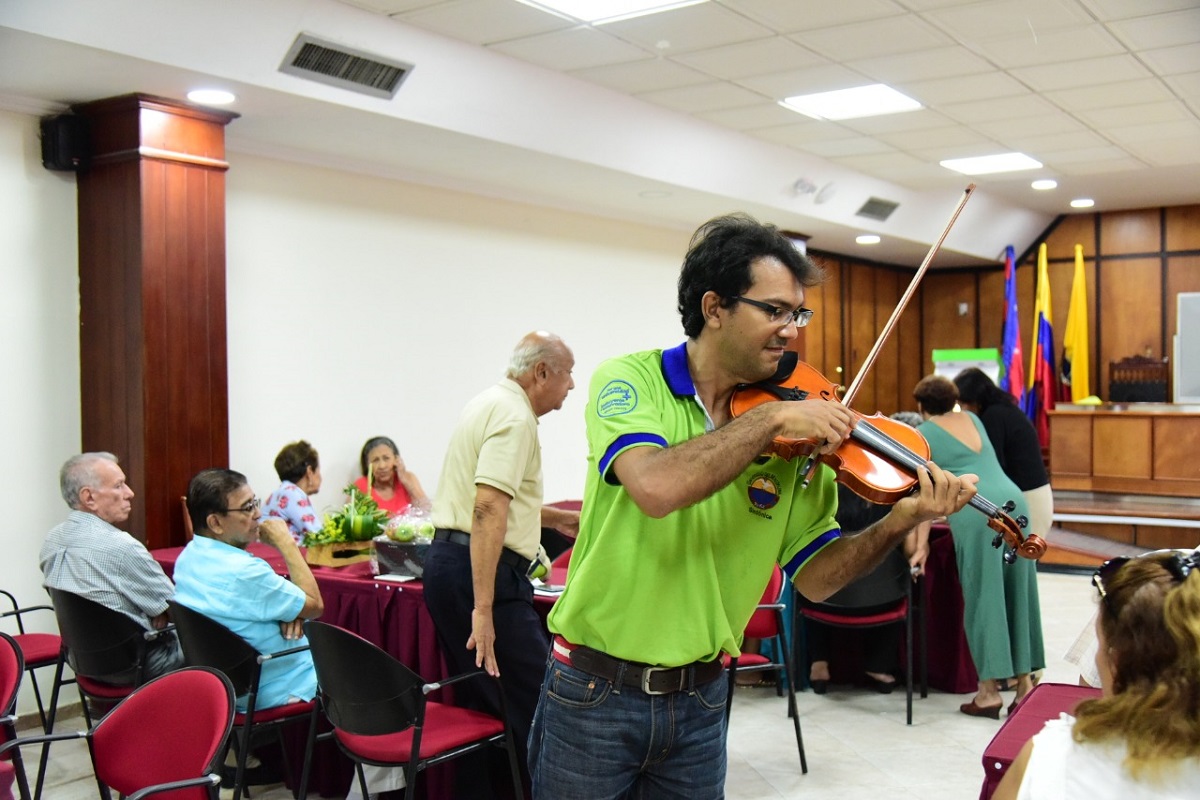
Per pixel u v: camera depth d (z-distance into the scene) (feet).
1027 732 6.84
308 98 14.99
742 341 5.44
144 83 14.14
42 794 11.98
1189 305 33.91
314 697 10.30
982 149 25.02
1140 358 34.58
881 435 5.95
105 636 11.32
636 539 5.57
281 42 13.98
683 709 5.72
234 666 10.40
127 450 14.83
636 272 26.17
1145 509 28.84
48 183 15.06
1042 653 15.38
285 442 17.93
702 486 4.87
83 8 12.07
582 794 5.70
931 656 16.53
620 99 19.36
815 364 34.37
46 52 12.71
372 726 9.17
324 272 18.60
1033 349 36.09
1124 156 26.48
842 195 27.40
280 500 16.40
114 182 14.87
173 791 7.55
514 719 10.27
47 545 11.96
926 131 22.93
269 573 10.64
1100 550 27.32
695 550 5.63
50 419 15.08
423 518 11.87
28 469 14.84
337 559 12.91
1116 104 21.06
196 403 15.21
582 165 19.94
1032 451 15.83
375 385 19.49
